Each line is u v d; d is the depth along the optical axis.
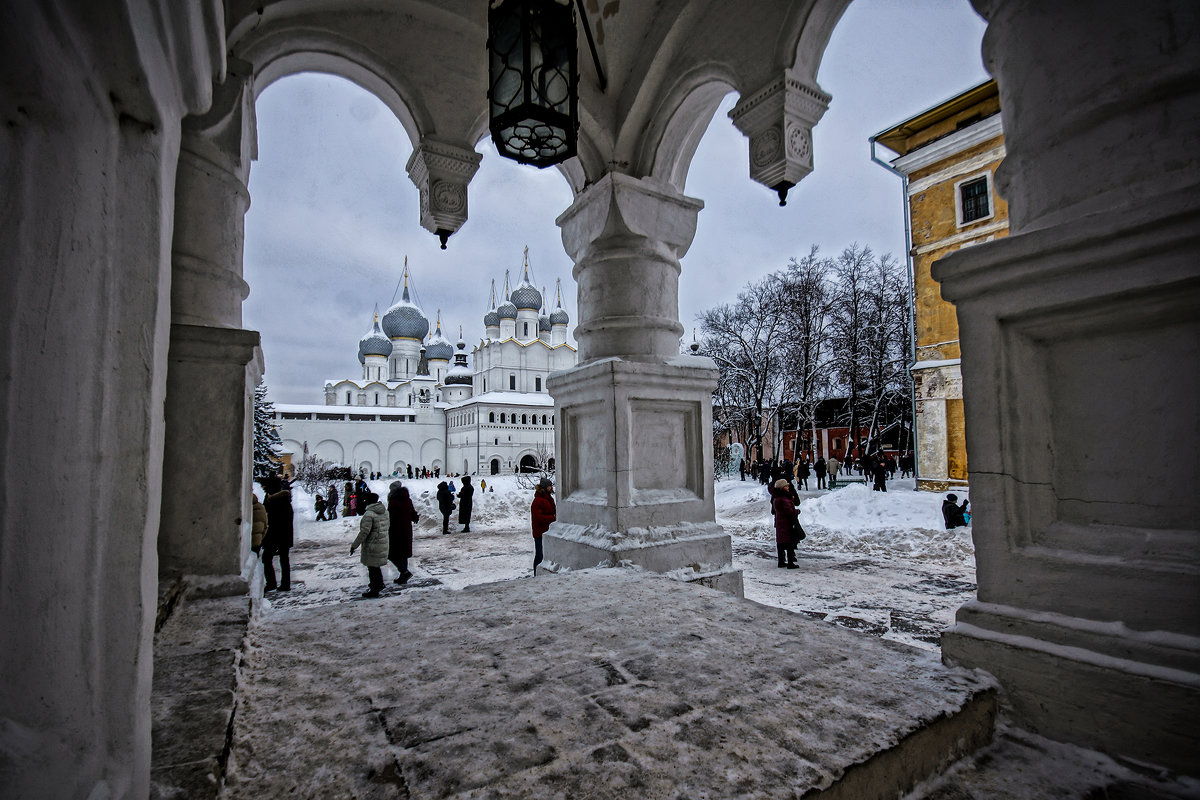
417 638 2.56
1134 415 1.99
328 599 7.52
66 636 0.93
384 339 77.44
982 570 2.31
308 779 1.46
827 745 1.62
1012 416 2.23
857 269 28.80
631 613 2.94
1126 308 1.94
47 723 0.89
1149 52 1.93
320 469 41.84
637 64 5.30
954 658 2.28
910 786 1.69
